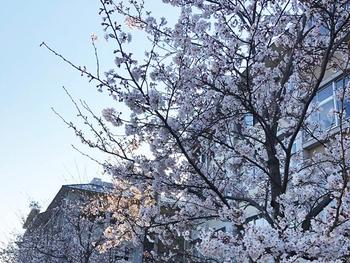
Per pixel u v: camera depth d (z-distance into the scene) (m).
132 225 9.30
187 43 8.15
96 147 8.76
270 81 8.28
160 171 8.51
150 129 8.20
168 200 9.89
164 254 10.04
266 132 8.43
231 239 6.04
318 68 10.89
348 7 8.31
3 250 28.53
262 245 5.66
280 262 5.82
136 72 7.64
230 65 8.14
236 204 9.02
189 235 9.43
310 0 7.83
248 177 10.22
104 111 8.07
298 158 10.73
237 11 8.55
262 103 8.67
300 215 6.99
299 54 9.31
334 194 6.58
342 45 9.34
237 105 8.56
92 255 19.98
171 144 8.37
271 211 8.91
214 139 9.13
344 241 5.89
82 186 25.12
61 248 22.19
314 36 9.27
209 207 9.06
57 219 24.91
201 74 8.14
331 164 9.21
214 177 8.91
